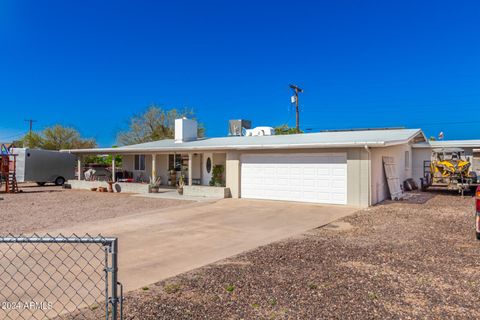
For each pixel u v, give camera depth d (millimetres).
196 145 18344
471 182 16500
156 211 12164
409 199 14930
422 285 4723
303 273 5266
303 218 10609
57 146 43438
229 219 10523
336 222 9883
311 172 14008
